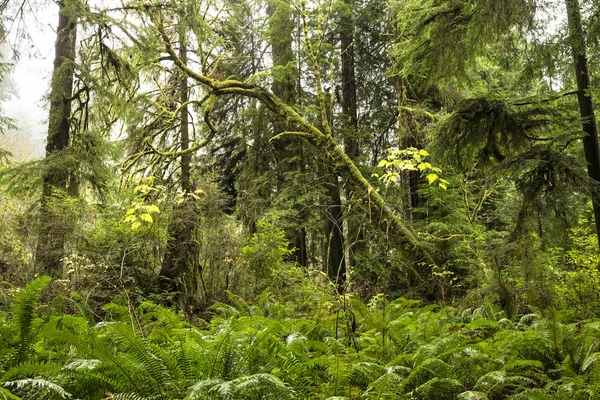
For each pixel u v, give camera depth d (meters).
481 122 8.85
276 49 16.20
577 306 8.05
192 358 3.89
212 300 10.55
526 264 8.32
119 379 3.52
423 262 10.91
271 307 8.36
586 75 8.52
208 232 11.36
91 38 12.02
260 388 3.44
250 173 16.31
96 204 11.59
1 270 9.13
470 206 13.74
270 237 11.39
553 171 7.98
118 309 5.48
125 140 14.31
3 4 10.68
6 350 3.66
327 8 12.38
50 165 10.98
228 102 17.66
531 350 5.08
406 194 13.38
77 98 12.34
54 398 3.30
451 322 7.06
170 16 11.68
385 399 3.59
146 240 10.09
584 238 10.20
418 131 13.16
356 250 12.60
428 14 8.66
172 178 14.09
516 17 7.61
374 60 16.38
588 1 7.33
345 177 11.41
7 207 11.59
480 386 4.02
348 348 5.19
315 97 16.45
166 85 14.58
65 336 3.67
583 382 3.92
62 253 9.89
